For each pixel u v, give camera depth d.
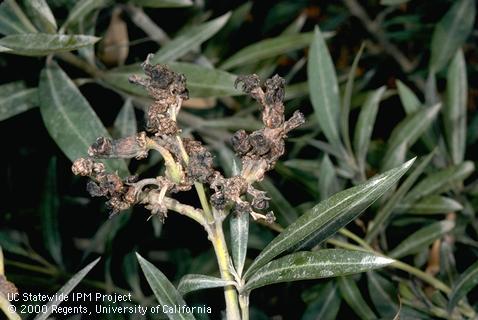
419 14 1.10
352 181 0.86
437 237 0.81
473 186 0.89
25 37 0.66
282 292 0.94
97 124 0.70
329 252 0.52
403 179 0.90
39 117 0.98
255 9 1.18
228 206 0.55
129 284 0.89
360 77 1.08
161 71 0.54
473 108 1.18
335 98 0.83
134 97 0.84
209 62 0.93
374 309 0.89
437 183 0.85
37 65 0.79
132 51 0.96
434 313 0.78
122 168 0.69
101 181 0.54
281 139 0.54
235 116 0.98
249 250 0.91
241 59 0.90
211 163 0.53
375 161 0.96
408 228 0.94
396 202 0.77
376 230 0.79
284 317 0.93
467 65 1.14
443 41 0.95
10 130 0.98
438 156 0.91
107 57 0.90
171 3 0.81
